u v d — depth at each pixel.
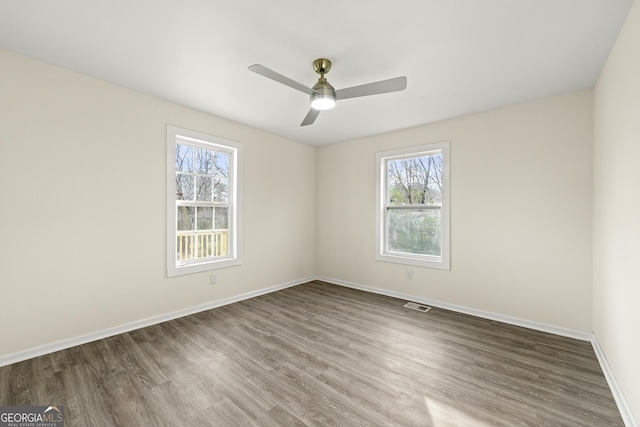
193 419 1.63
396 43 2.03
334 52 2.14
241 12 1.74
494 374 2.11
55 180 2.38
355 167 4.50
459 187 3.47
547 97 2.90
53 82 2.37
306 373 2.11
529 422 1.63
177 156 3.31
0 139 2.14
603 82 2.31
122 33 1.95
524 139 3.03
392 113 3.36
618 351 1.89
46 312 2.35
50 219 2.36
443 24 1.83
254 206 4.01
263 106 3.21
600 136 2.40
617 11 1.69
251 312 3.38
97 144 2.60
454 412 1.71
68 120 2.44
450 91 2.78
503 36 1.94
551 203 2.88
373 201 4.29
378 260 4.22
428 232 3.85
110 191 2.68
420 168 3.93
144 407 1.72
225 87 2.75
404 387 1.95
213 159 3.63
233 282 3.76
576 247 2.76
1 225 2.15
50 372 2.07
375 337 2.73
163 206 3.06
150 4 1.67
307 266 4.88
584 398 1.84
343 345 2.56
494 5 1.66
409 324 3.05
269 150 4.21
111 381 1.98
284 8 1.70
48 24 1.86
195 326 2.95
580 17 1.74
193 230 3.44
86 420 1.62
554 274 2.87
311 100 2.25
